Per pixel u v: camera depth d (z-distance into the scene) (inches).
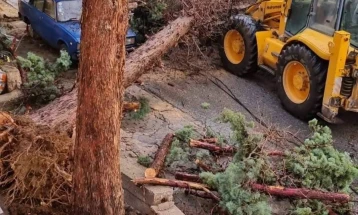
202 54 359.3
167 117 293.3
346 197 198.8
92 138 156.7
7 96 281.1
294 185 206.8
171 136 235.6
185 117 296.5
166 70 366.0
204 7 347.6
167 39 309.0
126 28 152.1
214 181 197.9
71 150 184.5
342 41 273.3
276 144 247.9
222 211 200.2
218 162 225.9
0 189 186.9
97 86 150.6
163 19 377.4
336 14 290.7
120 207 169.9
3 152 183.9
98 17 144.8
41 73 274.2
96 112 153.3
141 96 317.4
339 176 207.3
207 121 293.0
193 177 211.2
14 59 305.9
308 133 291.9
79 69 154.0
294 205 207.6
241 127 200.2
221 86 350.6
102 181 162.2
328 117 289.4
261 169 197.9
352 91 283.7
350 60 280.8
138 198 198.7
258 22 358.6
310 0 310.3
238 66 366.0
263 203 189.6
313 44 290.8
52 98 275.4
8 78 283.9
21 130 185.3
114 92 153.6
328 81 284.8
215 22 368.8
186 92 334.3
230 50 376.8
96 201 164.7
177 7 368.8
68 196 181.9
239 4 398.9
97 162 159.6
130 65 276.4
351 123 309.3
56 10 375.2
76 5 383.6
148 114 294.5
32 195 180.2
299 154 213.6
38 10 395.2
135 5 343.6
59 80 314.8
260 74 378.9
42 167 178.1
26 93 274.1
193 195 214.1
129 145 239.8
